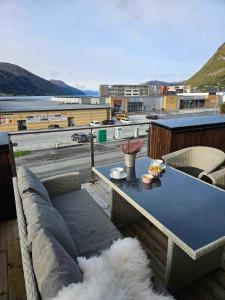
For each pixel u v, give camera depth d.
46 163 4.82
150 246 1.98
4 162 2.27
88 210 1.95
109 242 1.54
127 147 2.13
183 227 1.24
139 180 1.91
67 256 0.94
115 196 2.16
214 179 2.11
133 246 1.15
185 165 2.84
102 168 2.22
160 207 1.45
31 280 0.85
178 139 3.27
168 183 1.84
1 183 2.30
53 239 0.99
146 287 1.03
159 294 1.05
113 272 0.95
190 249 1.06
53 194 2.22
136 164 2.32
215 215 1.35
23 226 1.18
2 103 36.44
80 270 0.93
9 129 24.05
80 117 27.25
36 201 1.34
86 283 0.80
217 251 1.63
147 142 3.81
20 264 1.77
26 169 1.91
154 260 1.80
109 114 29.09
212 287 1.55
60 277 0.80
